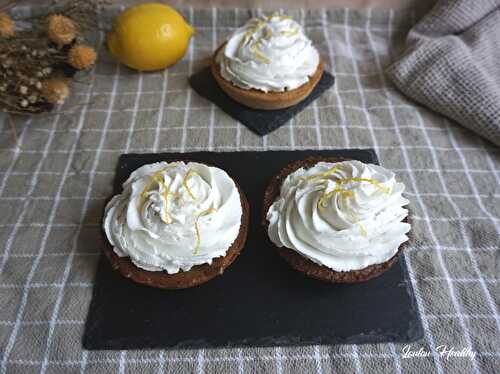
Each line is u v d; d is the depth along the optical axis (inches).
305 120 12.9
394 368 8.5
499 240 10.4
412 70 13.4
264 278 9.5
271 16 12.6
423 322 9.2
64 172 11.7
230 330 8.9
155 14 12.9
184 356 8.7
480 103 12.3
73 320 9.1
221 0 15.4
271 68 11.8
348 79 14.2
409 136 12.7
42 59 12.2
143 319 9.0
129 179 9.5
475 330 9.0
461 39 14.1
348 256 8.7
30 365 8.5
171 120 12.9
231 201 9.2
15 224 10.6
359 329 8.9
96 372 8.4
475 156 12.3
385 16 15.7
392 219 8.9
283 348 8.8
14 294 9.4
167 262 8.7
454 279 9.8
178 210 8.6
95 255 10.1
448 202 11.2
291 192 9.4
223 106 13.1
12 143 12.3
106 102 13.4
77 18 13.4
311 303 9.2
